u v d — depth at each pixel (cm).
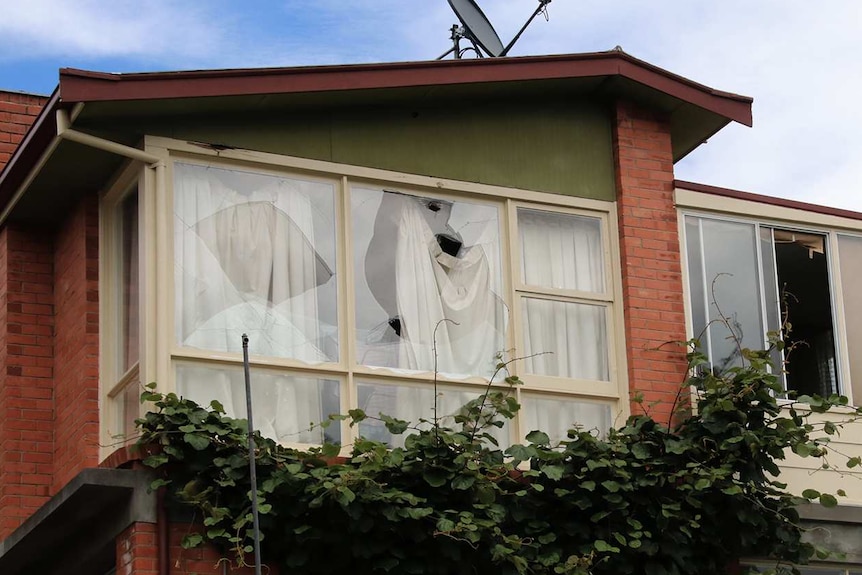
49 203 1260
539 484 1109
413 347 1166
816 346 1324
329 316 1145
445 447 1071
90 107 1086
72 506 1053
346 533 1040
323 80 1145
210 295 1113
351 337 1141
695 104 1298
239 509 1027
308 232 1159
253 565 1031
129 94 1084
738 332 1289
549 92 1266
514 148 1252
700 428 1167
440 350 1177
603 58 1255
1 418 1263
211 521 1005
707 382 1182
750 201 1328
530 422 1189
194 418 1031
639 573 1130
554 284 1238
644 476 1134
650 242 1266
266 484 1023
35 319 1284
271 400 1105
